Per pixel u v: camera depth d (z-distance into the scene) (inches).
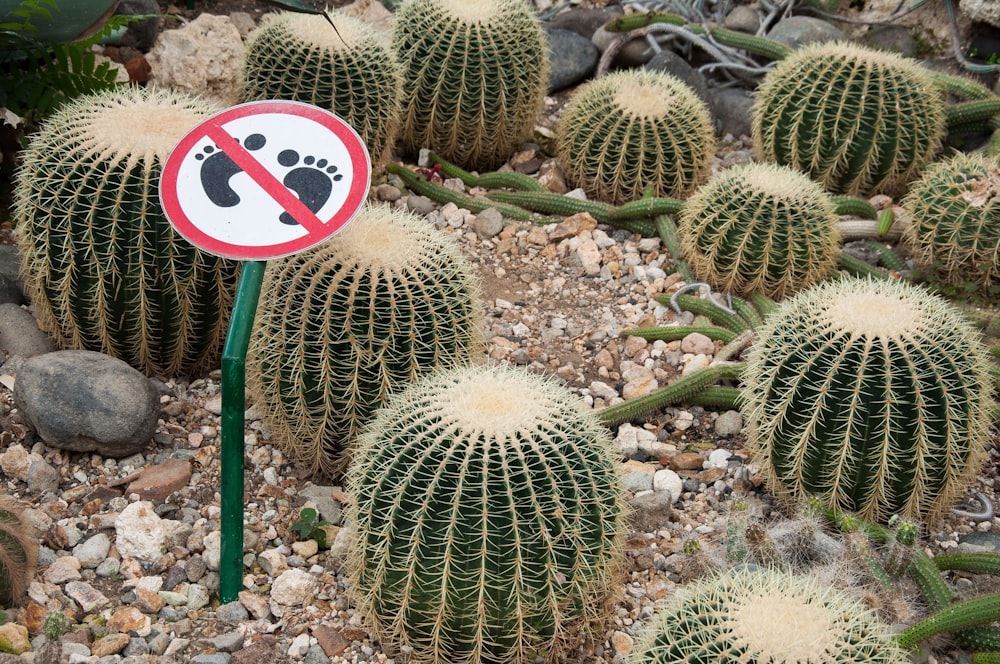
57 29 118.6
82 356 103.5
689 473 107.0
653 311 121.7
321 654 92.4
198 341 108.4
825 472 98.9
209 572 96.7
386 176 134.4
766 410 100.6
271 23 125.5
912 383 96.3
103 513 99.3
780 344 100.1
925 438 97.0
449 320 100.0
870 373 96.5
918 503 99.3
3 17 115.4
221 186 93.3
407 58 132.6
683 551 99.9
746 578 85.6
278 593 95.0
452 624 89.1
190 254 104.1
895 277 124.5
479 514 87.3
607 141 130.2
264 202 93.1
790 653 81.0
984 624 92.4
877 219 129.6
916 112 131.0
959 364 97.6
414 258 99.3
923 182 125.0
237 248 91.9
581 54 154.2
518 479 87.5
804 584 85.5
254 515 100.7
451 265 101.3
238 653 92.2
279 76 123.6
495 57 131.4
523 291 124.1
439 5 132.3
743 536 96.3
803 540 96.7
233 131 94.8
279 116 95.5
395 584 89.4
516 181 133.6
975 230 119.8
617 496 91.4
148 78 135.0
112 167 102.3
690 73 147.6
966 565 97.3
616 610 96.3
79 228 102.7
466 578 87.7
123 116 105.2
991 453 109.0
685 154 131.0
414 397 92.5
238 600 94.7
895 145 131.0
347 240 99.2
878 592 94.2
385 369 98.7
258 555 97.9
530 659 90.7
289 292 98.2
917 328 97.3
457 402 90.0
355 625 94.3
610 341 118.7
